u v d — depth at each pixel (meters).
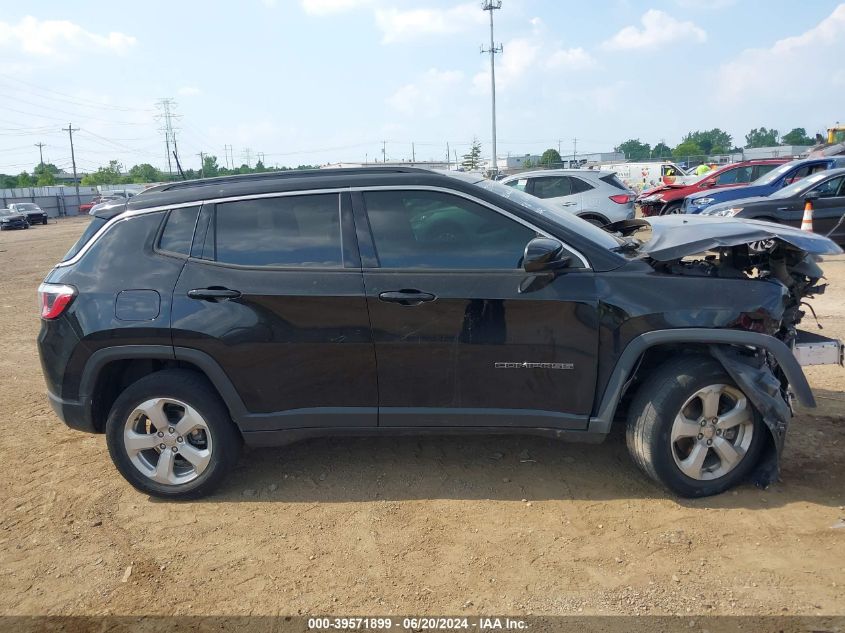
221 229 3.91
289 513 3.84
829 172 11.81
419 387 3.78
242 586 3.23
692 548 3.32
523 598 3.04
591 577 3.15
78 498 4.12
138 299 3.83
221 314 3.76
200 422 3.92
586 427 3.75
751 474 3.87
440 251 3.75
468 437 4.69
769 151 53.28
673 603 2.95
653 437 3.64
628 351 3.63
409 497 3.94
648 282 3.65
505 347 3.68
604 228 5.01
